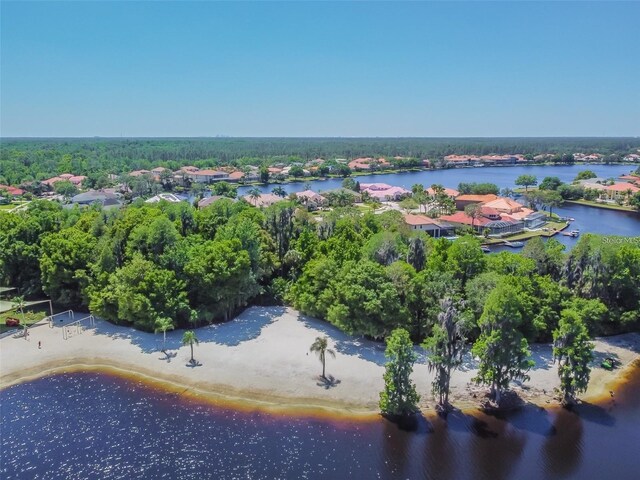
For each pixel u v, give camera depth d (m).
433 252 83.62
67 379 62.62
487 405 56.97
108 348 70.56
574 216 194.38
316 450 49.56
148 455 48.69
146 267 74.62
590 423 54.44
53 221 97.12
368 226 113.81
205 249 80.31
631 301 76.69
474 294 70.25
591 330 71.88
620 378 63.97
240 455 48.72
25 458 48.31
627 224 177.12
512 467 47.72
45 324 78.81
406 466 47.50
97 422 53.97
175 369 64.62
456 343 55.84
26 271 88.44
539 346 71.25
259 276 87.44
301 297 79.38
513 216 171.00
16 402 57.66
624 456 49.38
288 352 68.62
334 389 59.78
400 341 53.00
